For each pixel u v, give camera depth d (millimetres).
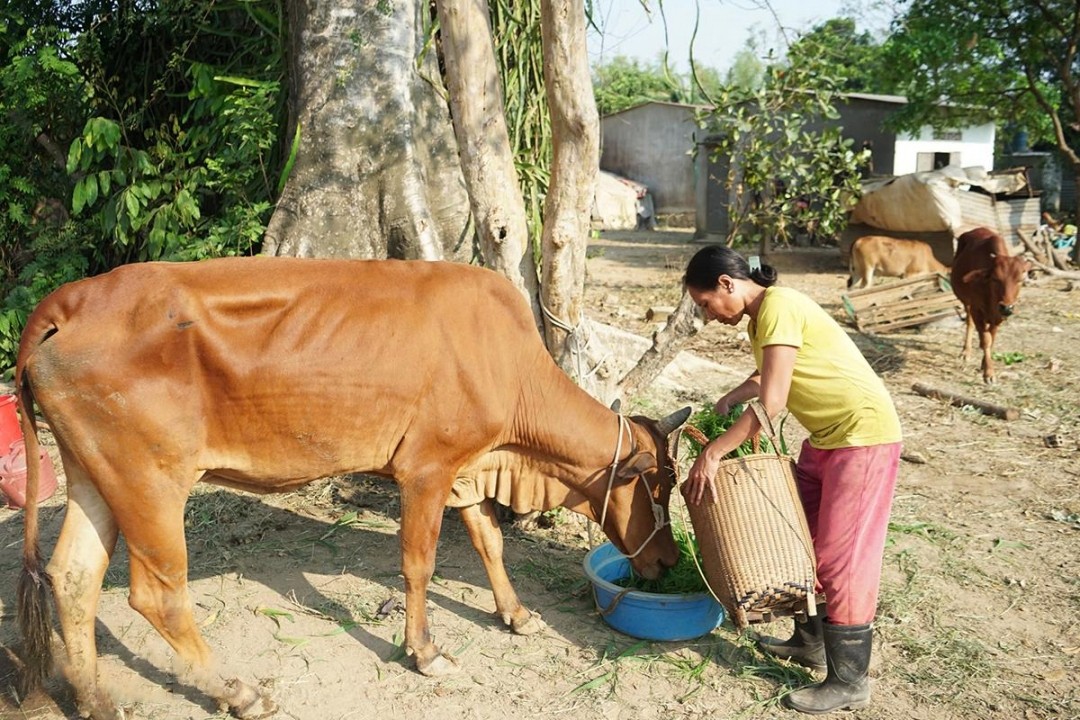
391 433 3676
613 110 31406
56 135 8273
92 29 7879
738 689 3799
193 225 7195
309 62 6184
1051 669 3928
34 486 3354
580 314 5180
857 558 3520
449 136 6660
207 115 7633
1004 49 16656
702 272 3607
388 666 3941
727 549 3557
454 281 3791
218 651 4020
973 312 8719
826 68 11859
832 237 18562
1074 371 9070
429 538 3779
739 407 4105
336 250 6203
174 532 3381
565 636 4203
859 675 3598
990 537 5258
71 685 3650
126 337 3250
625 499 4039
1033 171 26062
